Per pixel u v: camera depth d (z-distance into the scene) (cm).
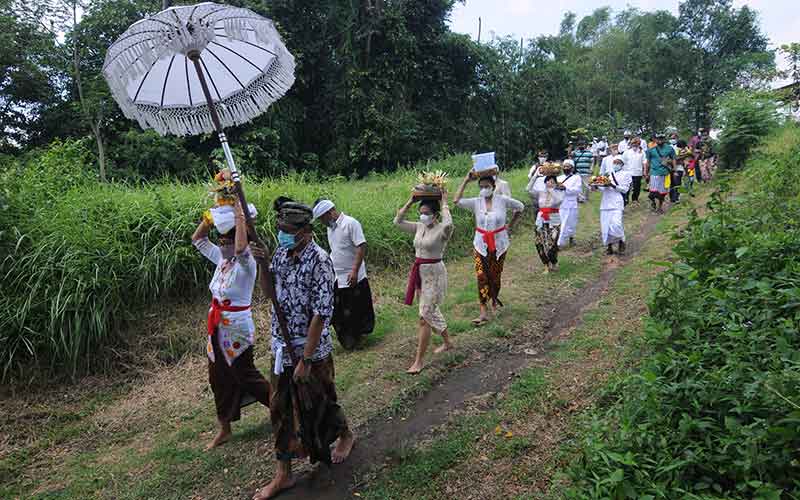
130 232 627
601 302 638
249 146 1759
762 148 1144
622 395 365
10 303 528
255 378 411
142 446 428
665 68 4156
